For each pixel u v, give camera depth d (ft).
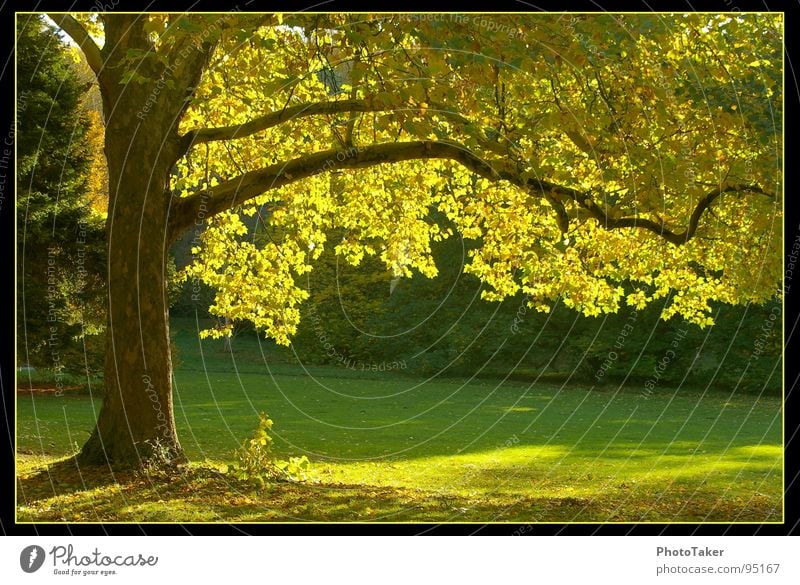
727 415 64.13
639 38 29.68
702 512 28.45
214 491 28.91
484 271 41.09
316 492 30.17
